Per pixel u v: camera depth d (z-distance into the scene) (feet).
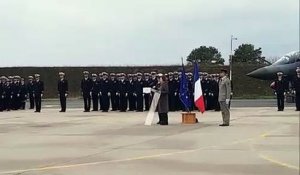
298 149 39.88
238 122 66.33
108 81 97.19
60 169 31.96
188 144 43.96
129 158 36.27
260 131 54.24
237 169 31.04
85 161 35.17
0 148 42.65
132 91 96.12
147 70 210.79
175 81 95.71
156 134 52.65
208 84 96.99
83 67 226.99
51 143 45.91
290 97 118.21
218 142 44.93
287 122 65.72
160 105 64.28
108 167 32.50
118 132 55.26
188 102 68.80
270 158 35.27
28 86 108.68
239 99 169.99
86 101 97.55
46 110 104.58
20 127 62.64
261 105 118.32
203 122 67.46
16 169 32.09
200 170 30.94
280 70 119.24
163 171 30.81
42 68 228.02
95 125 64.49
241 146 42.01
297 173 29.48
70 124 66.49
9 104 105.91
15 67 228.02
